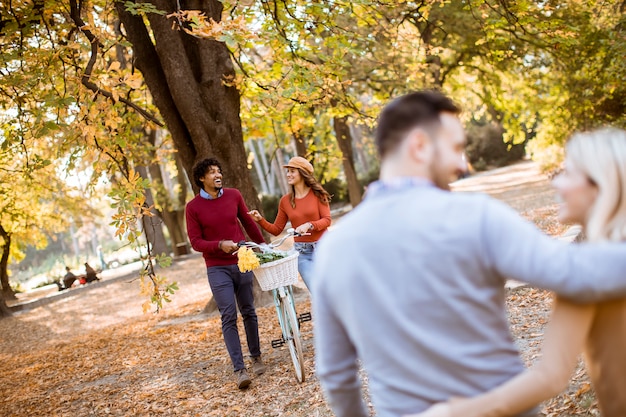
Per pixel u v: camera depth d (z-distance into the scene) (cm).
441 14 1973
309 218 637
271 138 2306
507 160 5025
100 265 4106
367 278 160
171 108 1002
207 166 622
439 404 154
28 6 895
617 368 168
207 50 1011
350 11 934
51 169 1736
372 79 1972
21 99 827
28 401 800
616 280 145
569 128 2195
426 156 169
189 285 1861
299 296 1138
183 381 720
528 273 151
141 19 996
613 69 1616
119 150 777
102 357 1005
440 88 2008
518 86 2394
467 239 155
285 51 1062
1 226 2409
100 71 779
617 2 1588
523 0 1009
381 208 163
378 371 163
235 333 623
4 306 2150
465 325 155
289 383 607
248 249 585
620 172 169
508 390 153
